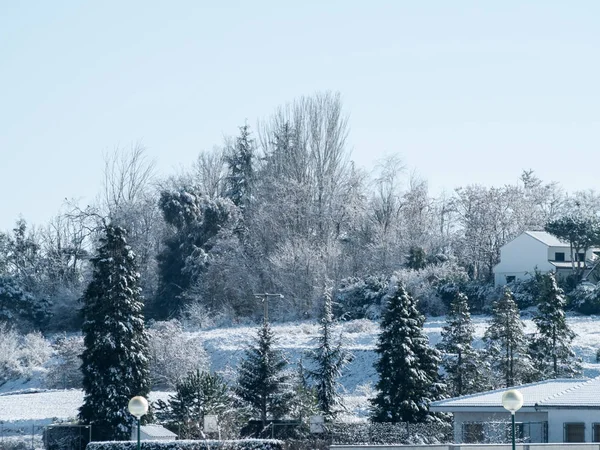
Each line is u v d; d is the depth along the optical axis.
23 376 102.19
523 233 121.56
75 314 129.00
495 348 69.62
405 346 62.81
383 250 125.38
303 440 56.31
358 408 72.00
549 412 52.31
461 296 68.38
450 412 56.91
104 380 62.47
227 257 126.88
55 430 60.16
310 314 118.19
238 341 101.06
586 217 115.25
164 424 59.34
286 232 127.25
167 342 89.06
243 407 60.66
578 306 104.31
